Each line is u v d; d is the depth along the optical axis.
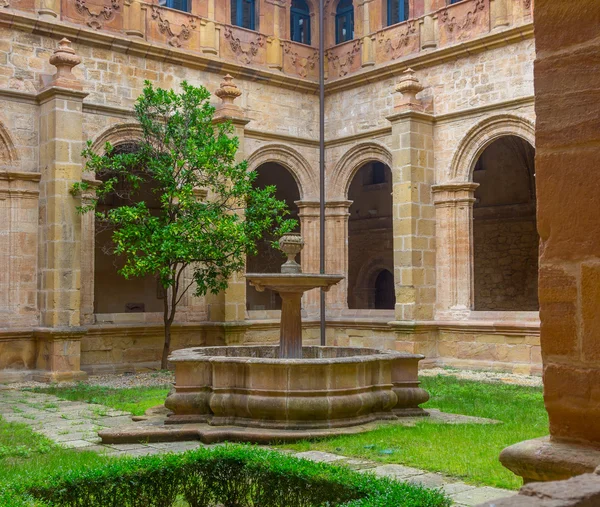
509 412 11.48
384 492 4.84
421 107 20.25
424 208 20.02
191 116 17.94
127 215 16.78
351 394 10.00
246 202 18.55
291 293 11.48
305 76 23.20
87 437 9.95
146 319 19.28
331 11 23.50
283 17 22.83
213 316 20.19
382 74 21.56
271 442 9.17
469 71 19.62
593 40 2.96
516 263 25.31
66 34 18.20
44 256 17.33
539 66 3.12
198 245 17.06
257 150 21.72
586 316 2.94
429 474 7.50
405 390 11.02
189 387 10.41
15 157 17.36
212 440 9.27
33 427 10.76
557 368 3.05
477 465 7.71
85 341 18.17
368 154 22.03
